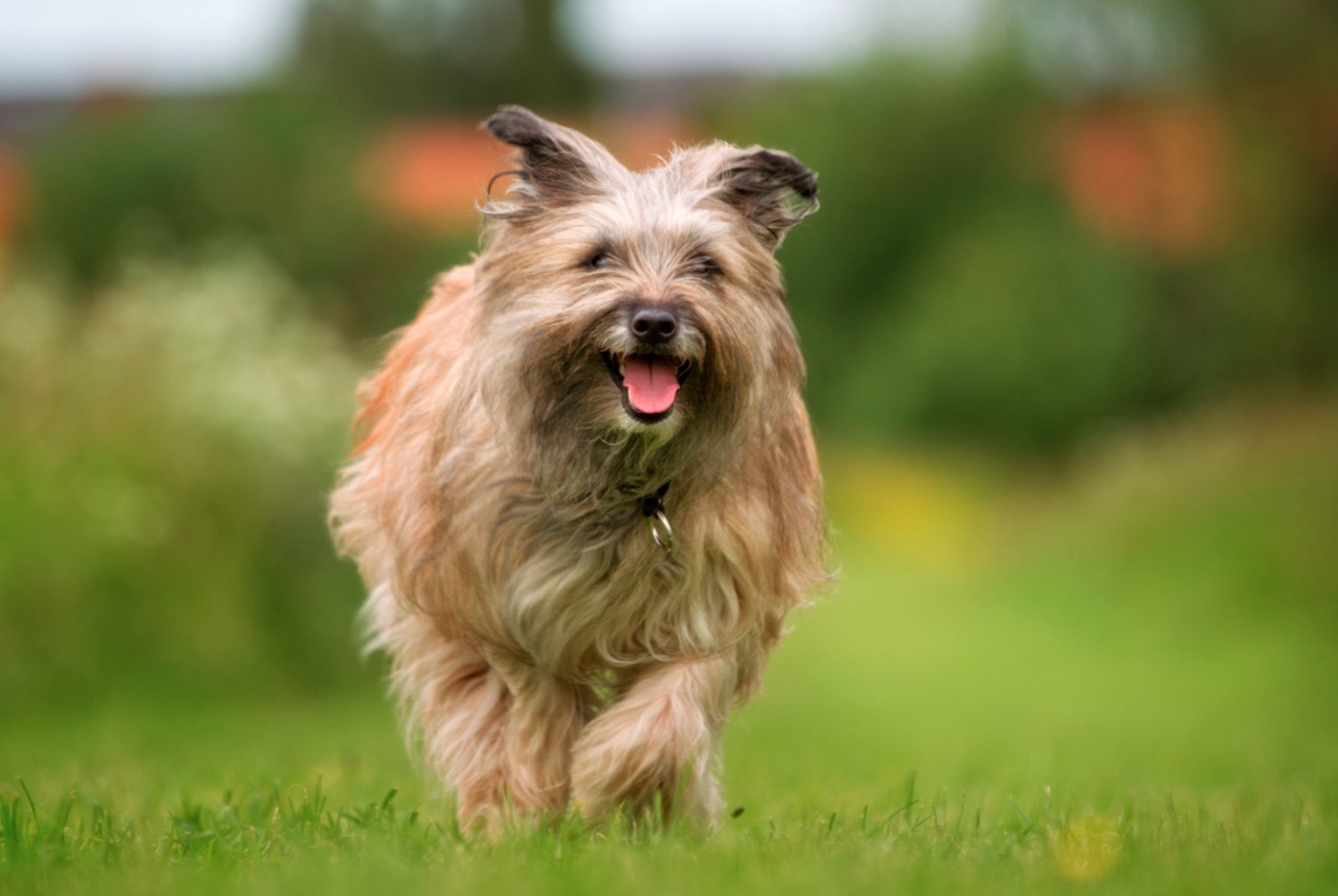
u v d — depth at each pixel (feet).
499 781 18.95
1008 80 136.46
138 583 45.21
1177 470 69.31
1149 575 63.46
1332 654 52.19
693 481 17.58
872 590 84.89
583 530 17.78
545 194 18.04
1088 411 125.90
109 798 20.94
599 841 17.06
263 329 54.54
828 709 50.08
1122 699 50.42
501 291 17.90
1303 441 65.98
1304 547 58.44
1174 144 130.11
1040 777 25.89
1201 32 121.90
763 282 18.19
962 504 119.34
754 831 17.21
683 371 17.48
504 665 18.67
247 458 48.88
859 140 138.72
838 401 136.87
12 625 42.32
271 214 142.51
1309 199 120.16
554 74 177.99
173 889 13.97
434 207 149.59
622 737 17.53
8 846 15.81
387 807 18.53
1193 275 128.26
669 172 18.43
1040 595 68.39
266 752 30.45
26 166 151.64
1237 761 29.19
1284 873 14.55
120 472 45.21
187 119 151.12
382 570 20.29
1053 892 13.93
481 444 17.76
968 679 55.57
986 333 126.93
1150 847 16.11
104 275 139.23
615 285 17.24
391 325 138.82
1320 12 119.14
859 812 20.83
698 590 17.80
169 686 44.93
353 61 177.58
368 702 49.14
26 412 45.19
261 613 49.19
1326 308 117.91
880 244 139.44
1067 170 135.54
